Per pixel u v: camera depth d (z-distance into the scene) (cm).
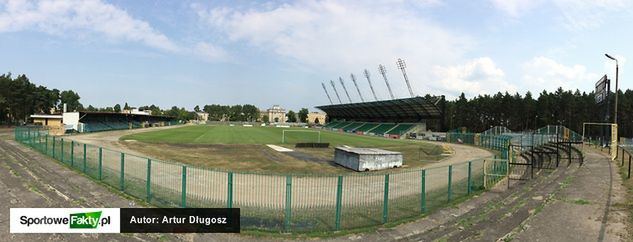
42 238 919
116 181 1620
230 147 3994
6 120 9712
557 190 1455
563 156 2777
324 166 2681
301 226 1070
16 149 3016
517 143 3981
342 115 13725
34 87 10719
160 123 11281
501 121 11425
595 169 1995
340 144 5284
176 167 2175
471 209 1279
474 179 1872
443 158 3506
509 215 1154
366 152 2556
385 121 10700
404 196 1515
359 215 1198
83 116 6700
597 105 3750
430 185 1784
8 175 1725
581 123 9481
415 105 8325
